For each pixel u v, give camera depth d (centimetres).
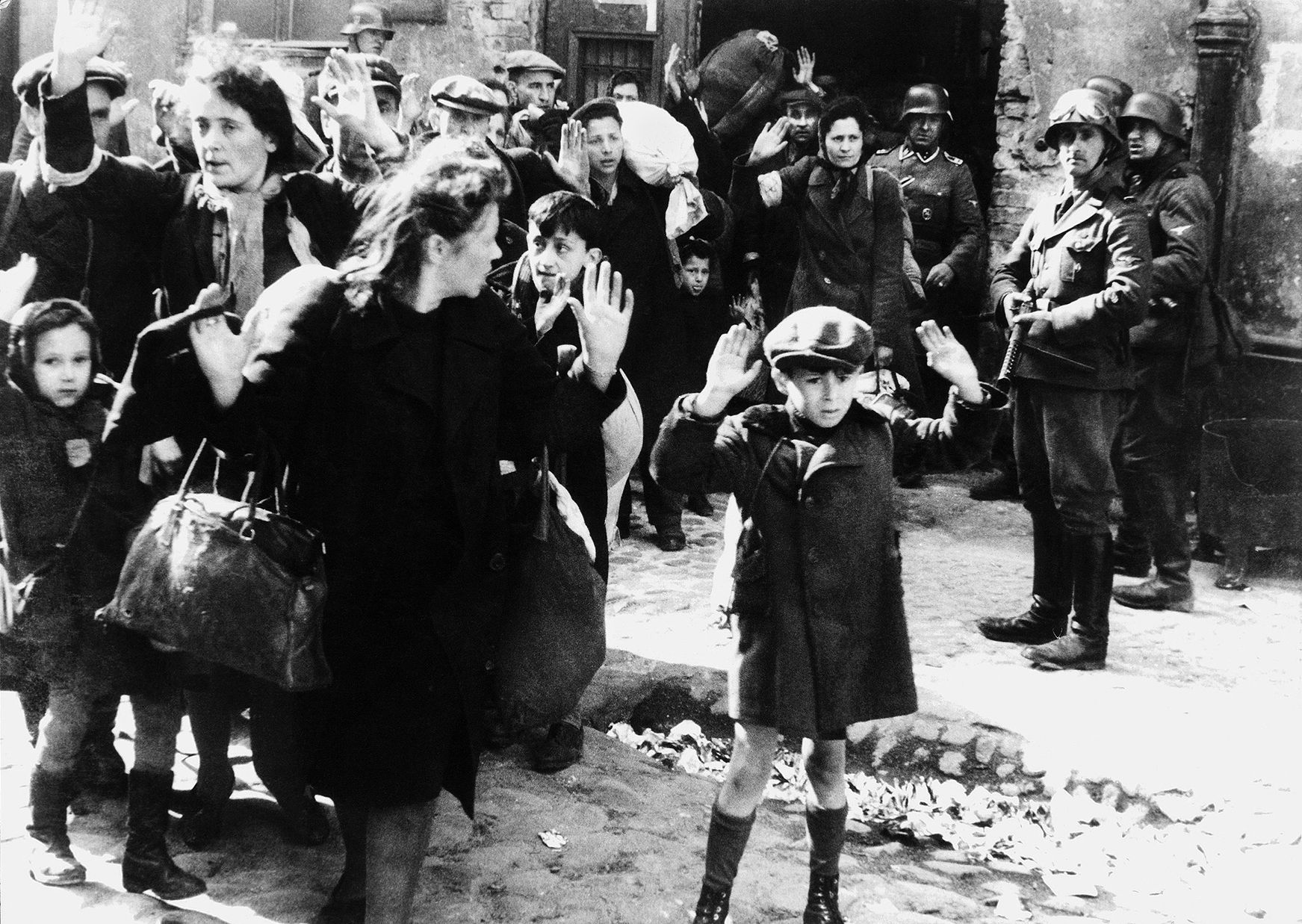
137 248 394
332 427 311
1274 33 794
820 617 336
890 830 461
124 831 386
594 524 411
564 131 567
